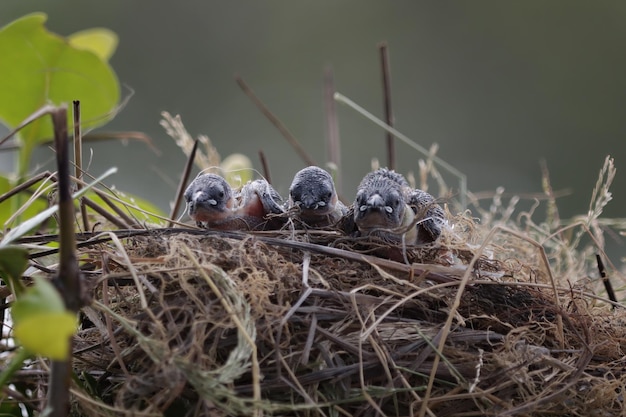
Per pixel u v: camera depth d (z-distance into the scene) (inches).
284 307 77.9
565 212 101.0
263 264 78.4
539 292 79.0
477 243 80.3
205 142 81.9
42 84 81.3
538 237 81.5
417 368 78.0
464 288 78.7
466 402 78.0
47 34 81.0
